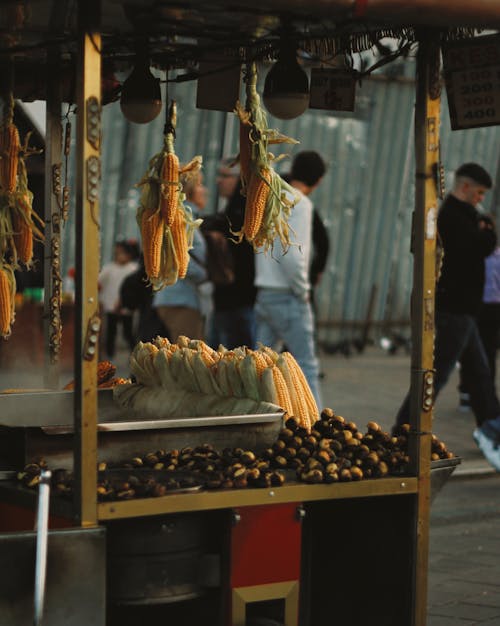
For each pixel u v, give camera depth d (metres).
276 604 4.47
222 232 10.41
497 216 21.67
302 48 5.01
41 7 4.36
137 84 5.07
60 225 5.93
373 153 20.50
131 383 5.59
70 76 5.76
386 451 4.64
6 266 5.55
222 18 4.38
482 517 8.52
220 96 5.44
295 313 9.66
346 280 20.77
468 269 9.67
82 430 3.89
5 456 4.67
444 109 20.81
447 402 13.99
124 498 4.01
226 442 4.77
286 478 4.41
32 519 4.22
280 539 4.31
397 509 4.57
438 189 4.35
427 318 4.39
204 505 4.10
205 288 10.84
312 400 5.25
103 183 18.58
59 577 3.86
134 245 17.62
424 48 4.30
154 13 4.32
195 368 5.23
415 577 4.50
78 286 3.87
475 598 6.42
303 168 9.55
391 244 21.06
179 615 4.58
